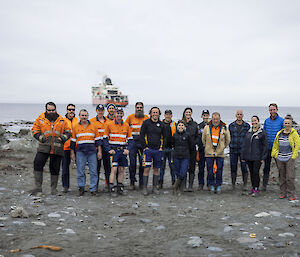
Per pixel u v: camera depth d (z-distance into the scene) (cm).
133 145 776
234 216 555
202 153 816
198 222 518
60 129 697
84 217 533
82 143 711
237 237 435
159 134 750
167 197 724
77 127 713
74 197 693
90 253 367
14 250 357
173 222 518
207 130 774
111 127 732
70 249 375
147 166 745
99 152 732
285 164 702
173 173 849
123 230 471
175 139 750
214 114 764
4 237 403
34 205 586
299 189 812
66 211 561
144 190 750
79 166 716
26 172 1006
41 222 480
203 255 369
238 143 797
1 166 1052
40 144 685
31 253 352
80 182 718
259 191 794
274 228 477
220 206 636
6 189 729
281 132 701
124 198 705
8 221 476
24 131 2691
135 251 381
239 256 365
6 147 1567
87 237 425
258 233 453
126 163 747
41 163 690
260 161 727
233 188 820
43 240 398
